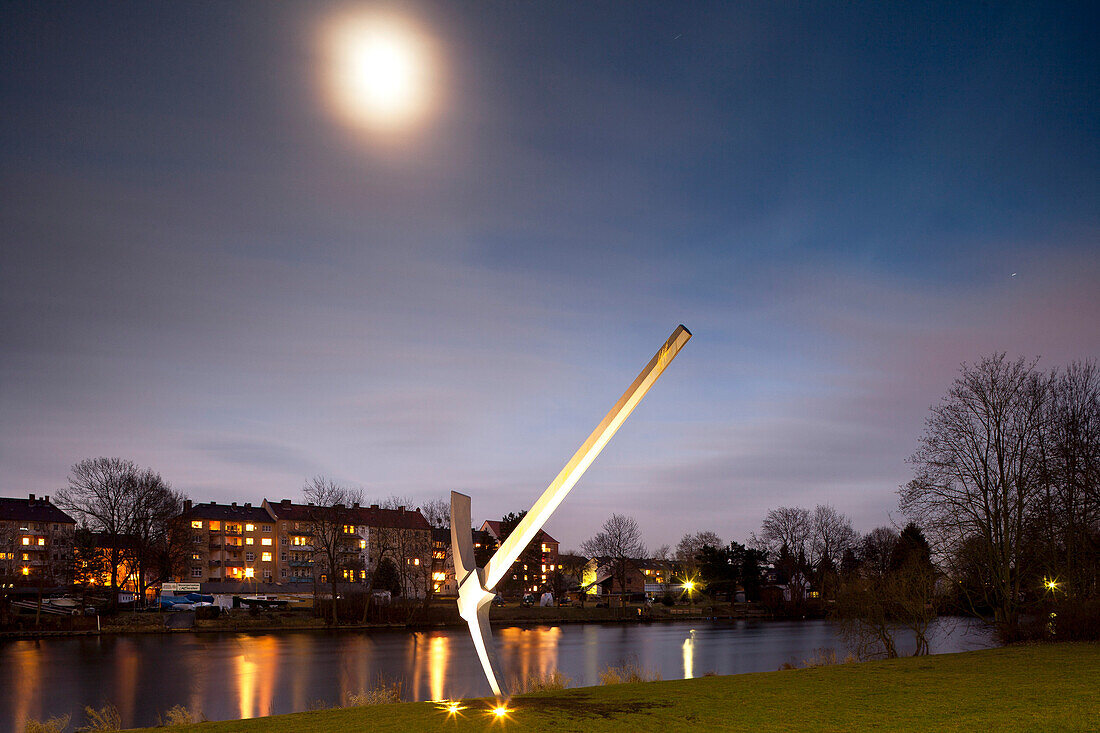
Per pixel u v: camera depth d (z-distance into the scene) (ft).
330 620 252.62
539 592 454.40
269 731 52.80
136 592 295.48
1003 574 132.36
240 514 448.65
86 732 56.70
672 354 44.14
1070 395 143.33
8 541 414.82
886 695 65.00
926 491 135.95
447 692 120.57
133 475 264.72
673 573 480.23
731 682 76.89
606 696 67.00
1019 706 57.72
